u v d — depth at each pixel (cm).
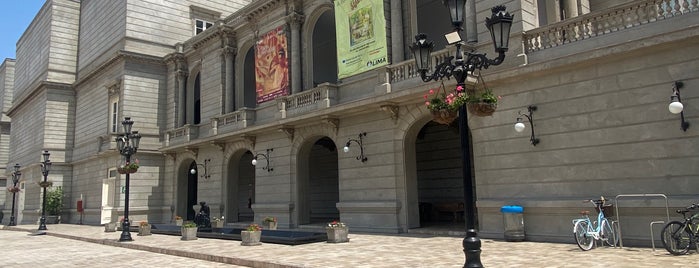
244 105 3038
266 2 2602
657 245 1234
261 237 1706
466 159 895
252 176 3469
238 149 2716
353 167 2033
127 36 3438
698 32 1173
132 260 1488
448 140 2277
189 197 3428
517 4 1589
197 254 1466
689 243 1074
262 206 2452
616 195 1315
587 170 1375
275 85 2547
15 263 1525
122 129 3334
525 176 1504
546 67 1441
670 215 1219
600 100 1364
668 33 1217
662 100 1256
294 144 2344
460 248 1338
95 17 4062
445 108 957
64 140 4184
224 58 2989
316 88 2180
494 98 972
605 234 1255
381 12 2025
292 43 2483
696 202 1164
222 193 2783
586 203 1352
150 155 3362
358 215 1992
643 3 1309
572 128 1413
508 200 1534
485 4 1684
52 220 3959
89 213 3734
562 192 1420
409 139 1883
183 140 3127
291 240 1570
